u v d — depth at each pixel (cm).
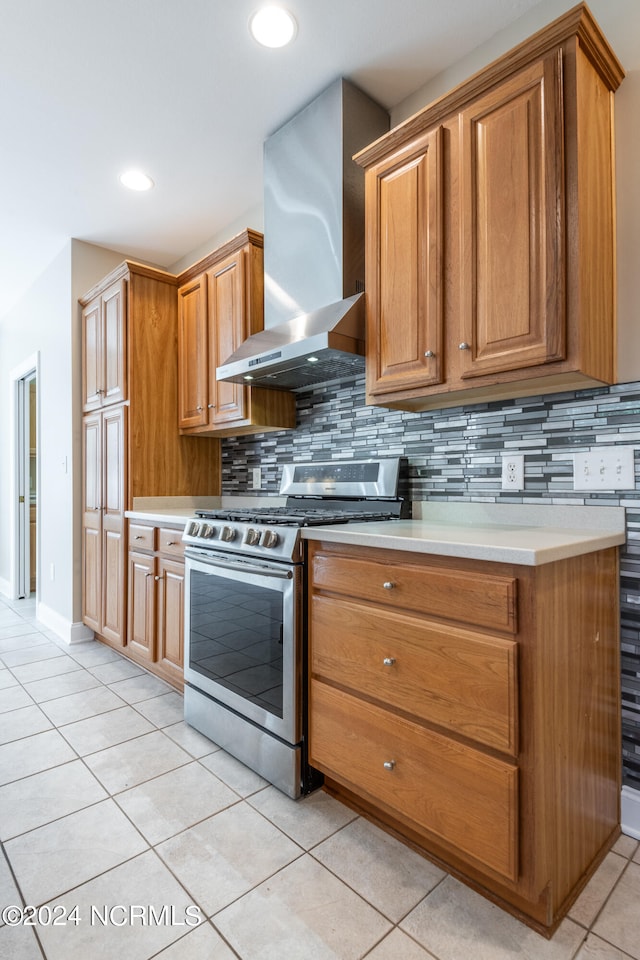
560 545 119
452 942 115
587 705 135
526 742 113
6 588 476
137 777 179
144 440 292
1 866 137
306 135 216
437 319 162
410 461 211
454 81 196
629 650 152
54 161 251
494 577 118
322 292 209
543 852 115
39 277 387
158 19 172
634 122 150
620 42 153
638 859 142
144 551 269
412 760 134
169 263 365
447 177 160
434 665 129
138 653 272
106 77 198
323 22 174
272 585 175
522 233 143
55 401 361
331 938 116
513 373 146
